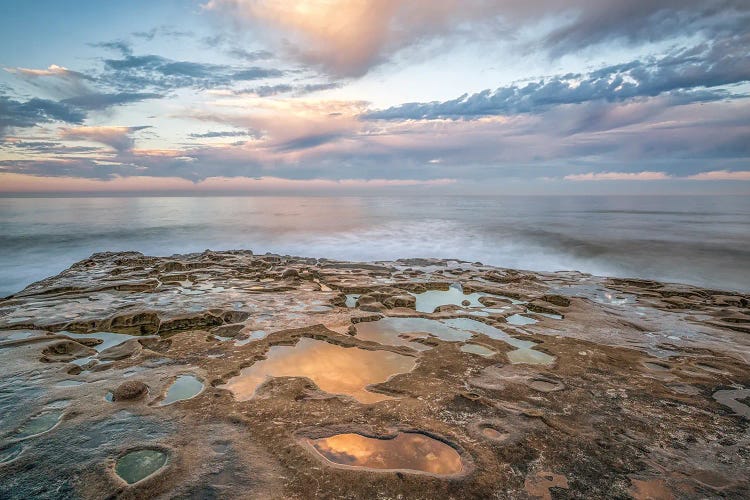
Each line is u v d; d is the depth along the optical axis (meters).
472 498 2.93
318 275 11.77
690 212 49.53
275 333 6.60
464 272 12.79
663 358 5.77
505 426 3.90
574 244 23.73
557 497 2.95
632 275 17.58
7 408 4.07
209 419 3.93
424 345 6.30
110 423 3.81
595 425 3.95
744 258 19.81
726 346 6.25
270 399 4.38
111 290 9.56
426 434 3.76
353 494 2.94
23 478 3.03
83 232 29.06
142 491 2.91
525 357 5.89
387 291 9.77
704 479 3.17
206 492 2.91
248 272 12.16
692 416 4.15
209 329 7.03
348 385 4.86
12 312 7.54
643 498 2.95
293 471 3.16
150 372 5.05
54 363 5.29
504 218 40.06
